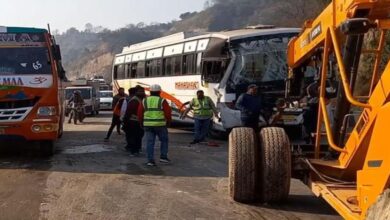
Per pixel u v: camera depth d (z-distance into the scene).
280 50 17.55
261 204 8.39
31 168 11.69
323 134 8.66
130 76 27.05
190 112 19.67
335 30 6.74
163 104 12.35
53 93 12.47
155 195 9.06
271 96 17.00
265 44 17.50
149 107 12.28
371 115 5.88
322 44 7.68
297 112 15.25
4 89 12.16
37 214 7.73
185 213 7.86
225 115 17.20
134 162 12.79
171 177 10.79
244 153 8.23
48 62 12.54
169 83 21.77
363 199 5.30
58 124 12.67
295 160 8.19
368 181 5.21
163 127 12.38
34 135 12.32
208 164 12.55
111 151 14.81
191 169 11.81
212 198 8.83
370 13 5.82
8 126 12.17
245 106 13.92
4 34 12.49
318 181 7.40
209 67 17.86
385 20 5.82
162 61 22.62
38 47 12.59
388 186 4.76
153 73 23.69
